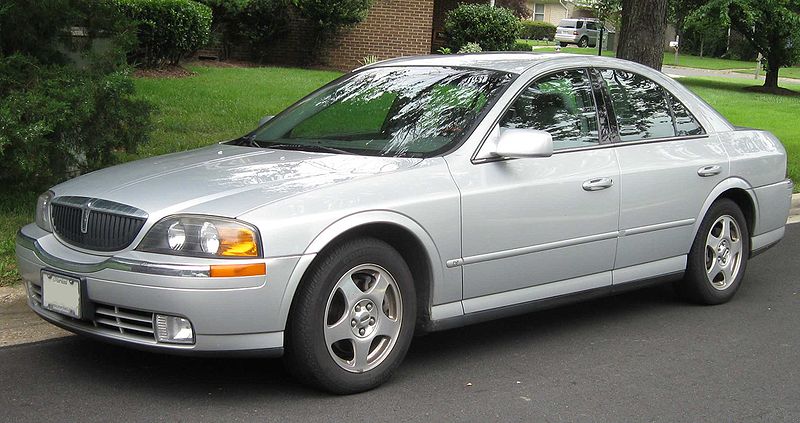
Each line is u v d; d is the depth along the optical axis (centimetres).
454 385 482
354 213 443
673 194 596
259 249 415
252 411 436
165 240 418
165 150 974
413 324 477
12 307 565
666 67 4103
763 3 2602
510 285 515
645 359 535
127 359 506
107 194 450
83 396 451
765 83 2717
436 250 477
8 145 703
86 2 787
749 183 655
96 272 425
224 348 418
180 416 429
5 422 418
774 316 632
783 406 467
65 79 748
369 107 561
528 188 513
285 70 1912
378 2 2161
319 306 435
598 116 573
